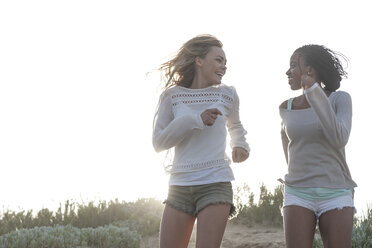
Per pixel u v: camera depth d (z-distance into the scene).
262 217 9.86
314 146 3.23
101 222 9.79
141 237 8.85
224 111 3.27
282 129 3.54
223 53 3.36
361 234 6.02
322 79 3.41
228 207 3.08
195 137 3.16
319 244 5.91
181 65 3.37
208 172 3.07
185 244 3.16
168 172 3.27
